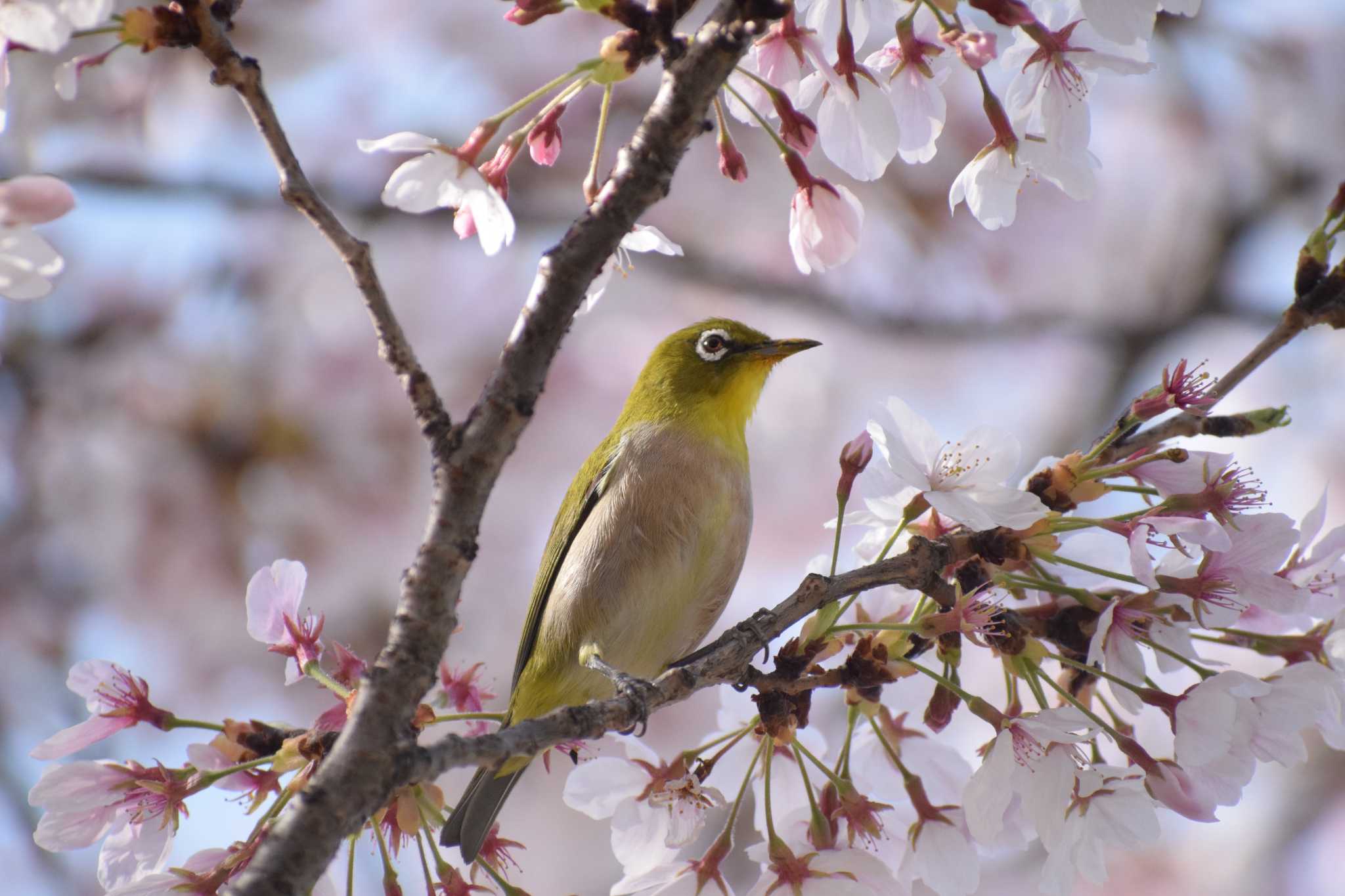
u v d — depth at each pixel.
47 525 14.94
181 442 15.13
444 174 6.10
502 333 16.52
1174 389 6.91
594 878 16.95
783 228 17.72
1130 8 6.17
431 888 6.16
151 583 14.94
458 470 5.44
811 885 6.47
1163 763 6.29
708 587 9.70
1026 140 6.72
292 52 15.48
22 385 15.28
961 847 6.90
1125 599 6.44
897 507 6.98
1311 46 19.41
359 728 5.10
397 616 5.32
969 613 6.33
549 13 5.70
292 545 15.05
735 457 9.98
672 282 17.14
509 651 16.31
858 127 6.79
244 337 15.85
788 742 6.76
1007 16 6.59
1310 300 6.82
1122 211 19.59
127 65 14.83
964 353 18.67
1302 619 6.88
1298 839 16.80
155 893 5.92
